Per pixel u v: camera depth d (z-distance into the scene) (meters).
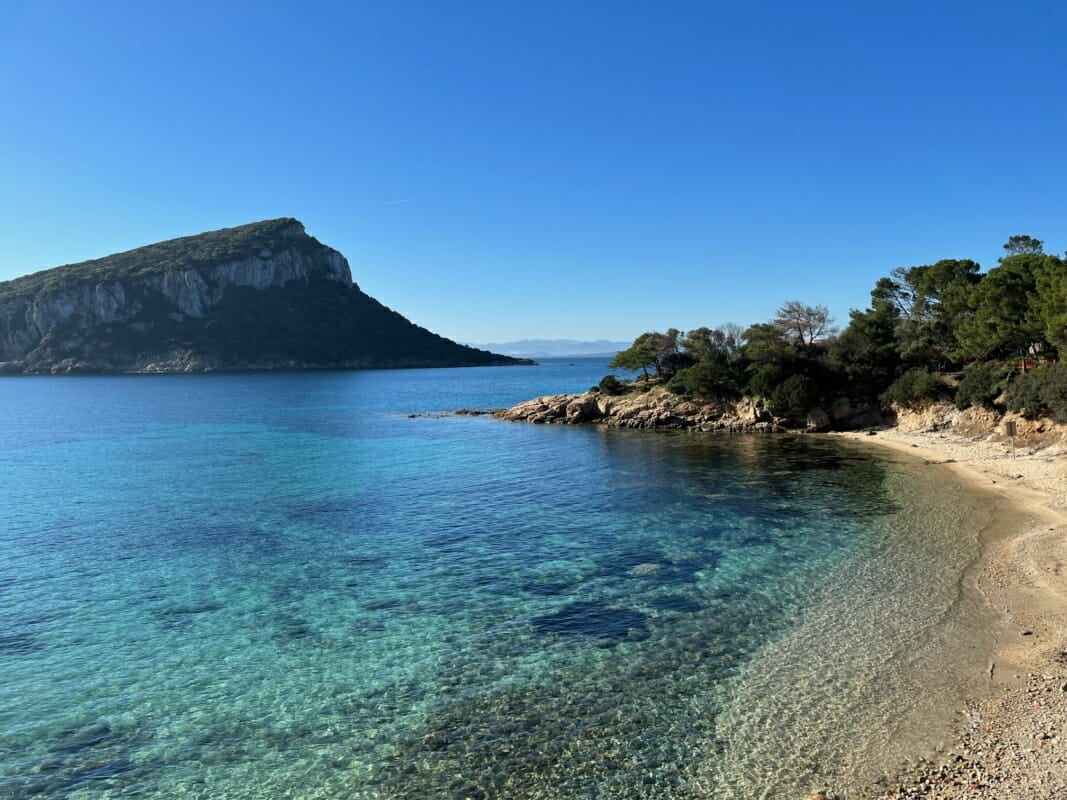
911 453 59.38
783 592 26.28
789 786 14.57
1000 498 40.19
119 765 16.22
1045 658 19.52
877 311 90.25
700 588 27.08
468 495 46.66
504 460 62.59
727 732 16.81
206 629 24.16
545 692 19.17
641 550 32.59
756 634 22.50
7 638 23.52
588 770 15.48
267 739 17.22
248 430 92.94
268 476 55.69
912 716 17.03
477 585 28.22
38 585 28.95
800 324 98.50
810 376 81.19
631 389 101.75
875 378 79.81
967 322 70.31
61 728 17.84
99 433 90.25
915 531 34.19
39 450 73.56
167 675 20.73
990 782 14.02
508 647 22.17
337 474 56.19
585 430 87.44
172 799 14.92
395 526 38.38
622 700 18.58
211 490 49.84
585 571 29.66
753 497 43.94
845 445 67.25
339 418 109.94
